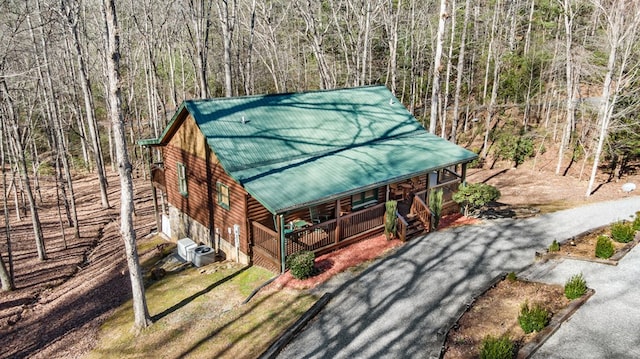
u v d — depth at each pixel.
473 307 11.68
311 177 15.55
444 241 16.50
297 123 18.52
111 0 10.55
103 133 46.78
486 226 17.89
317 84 46.66
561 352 9.48
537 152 30.56
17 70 25.58
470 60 41.53
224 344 11.28
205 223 18.64
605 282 12.42
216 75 43.97
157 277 16.58
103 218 27.53
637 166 26.50
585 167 27.83
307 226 15.43
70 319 14.73
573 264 13.73
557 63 31.03
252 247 15.88
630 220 17.62
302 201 13.84
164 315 13.30
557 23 36.97
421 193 18.45
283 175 15.41
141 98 47.38
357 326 11.28
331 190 14.79
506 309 11.44
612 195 22.08
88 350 12.44
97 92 46.62
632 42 21.72
